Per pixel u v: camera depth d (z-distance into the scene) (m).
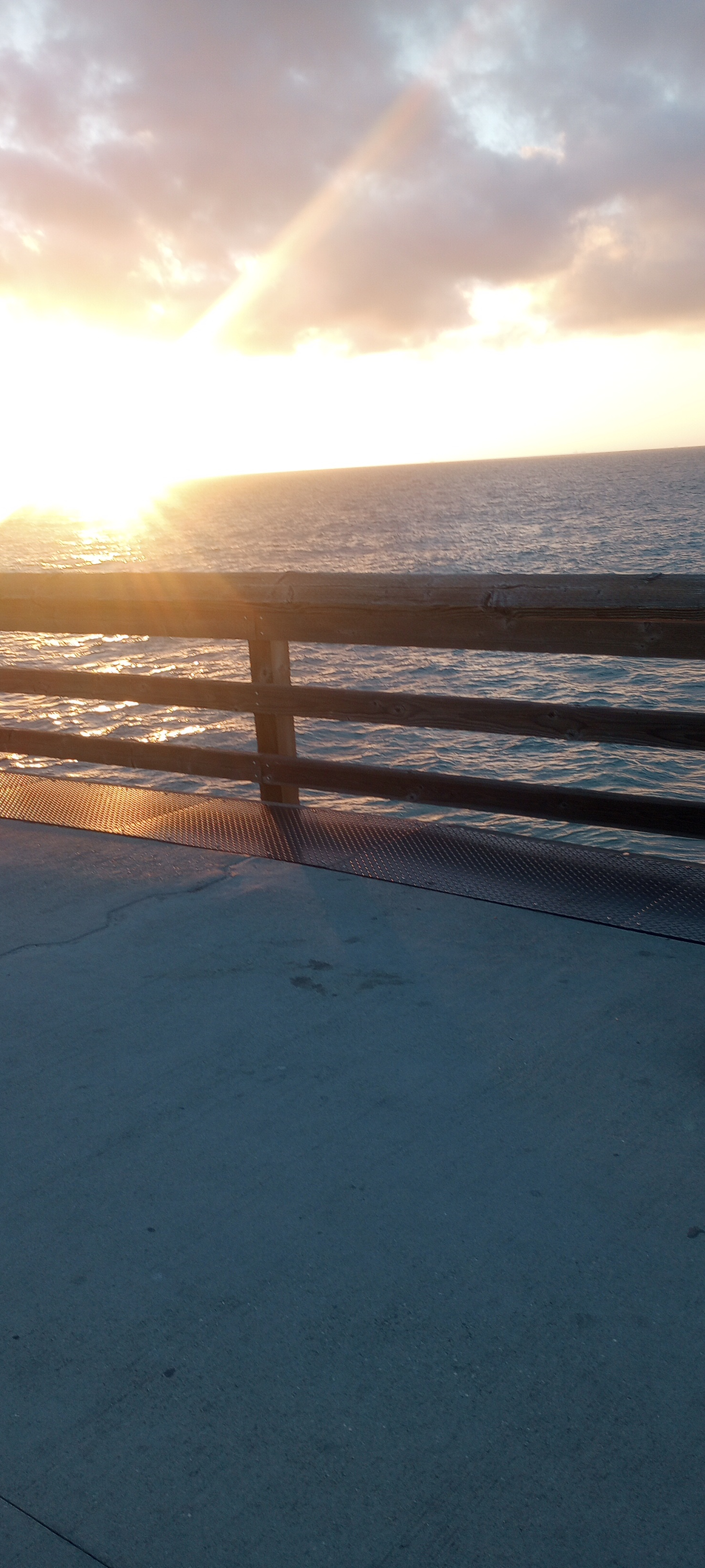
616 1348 1.59
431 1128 2.15
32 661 39.59
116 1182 2.03
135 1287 1.76
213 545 109.88
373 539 102.12
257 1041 2.51
